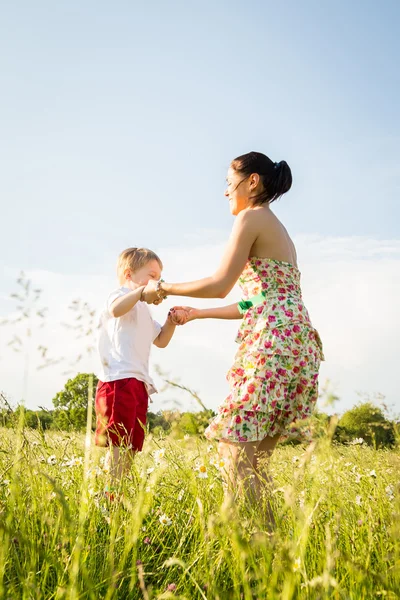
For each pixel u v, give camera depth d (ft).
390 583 5.25
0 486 7.04
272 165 10.80
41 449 7.47
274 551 5.02
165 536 7.38
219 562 5.58
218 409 9.39
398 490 6.00
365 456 7.89
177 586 5.83
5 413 7.07
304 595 4.83
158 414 5.83
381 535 6.19
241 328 9.96
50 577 5.80
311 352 9.73
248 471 8.66
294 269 10.07
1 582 5.05
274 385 9.25
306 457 5.20
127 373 11.95
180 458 7.68
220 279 10.03
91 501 6.90
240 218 10.12
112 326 12.52
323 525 6.45
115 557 6.36
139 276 13.61
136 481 7.63
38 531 6.23
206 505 6.82
